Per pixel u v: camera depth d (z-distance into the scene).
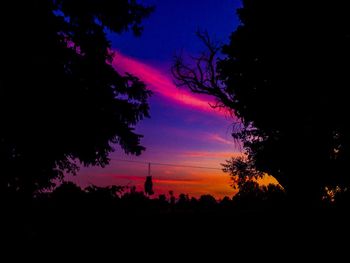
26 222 7.70
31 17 8.50
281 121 21.72
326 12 19.59
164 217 16.30
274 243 13.88
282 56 20.86
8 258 7.31
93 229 8.39
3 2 8.14
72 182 8.70
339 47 19.56
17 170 8.12
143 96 10.79
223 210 19.89
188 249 12.77
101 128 9.62
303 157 20.75
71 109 8.95
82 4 10.27
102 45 10.59
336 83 19.53
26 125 8.37
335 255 12.19
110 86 10.54
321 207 18.77
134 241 11.17
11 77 8.31
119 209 8.58
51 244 7.90
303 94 20.47
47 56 8.87
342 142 20.83
